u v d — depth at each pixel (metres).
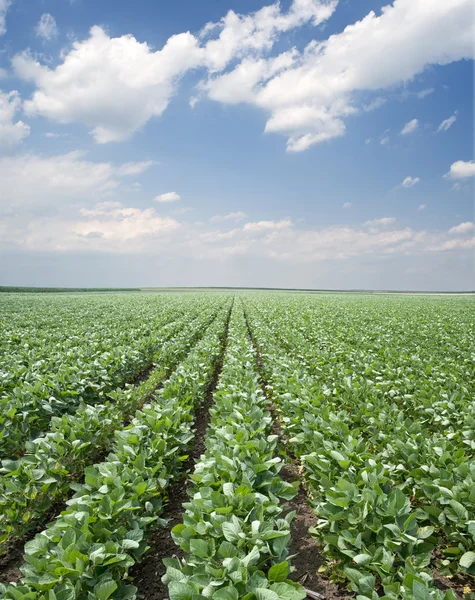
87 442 6.89
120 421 8.83
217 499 4.68
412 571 3.69
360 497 4.72
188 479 7.46
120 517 4.90
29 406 8.66
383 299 65.12
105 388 11.55
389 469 5.45
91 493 5.19
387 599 3.45
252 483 5.11
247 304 49.22
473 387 9.84
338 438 6.33
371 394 8.83
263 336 19.02
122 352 14.04
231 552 3.83
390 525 4.22
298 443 7.14
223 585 3.47
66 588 3.53
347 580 4.84
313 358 13.37
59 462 6.55
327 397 9.18
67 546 4.05
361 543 4.24
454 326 23.38
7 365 12.00
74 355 13.30
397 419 7.36
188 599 3.34
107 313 31.31
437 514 4.88
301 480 7.30
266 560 4.14
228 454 5.75
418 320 26.53
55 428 7.16
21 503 5.67
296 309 36.59
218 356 16.53
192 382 10.21
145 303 45.44
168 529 6.12
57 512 6.48
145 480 5.67
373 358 13.41
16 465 5.96
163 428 7.00
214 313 33.09
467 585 4.90
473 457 6.77
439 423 7.82
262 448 6.14
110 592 3.62
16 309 35.16
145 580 5.09
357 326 22.94
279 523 4.45
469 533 4.45
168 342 17.17
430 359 12.98
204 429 10.01
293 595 3.22
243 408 7.62
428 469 5.41
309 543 5.81
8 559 5.58
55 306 39.47
